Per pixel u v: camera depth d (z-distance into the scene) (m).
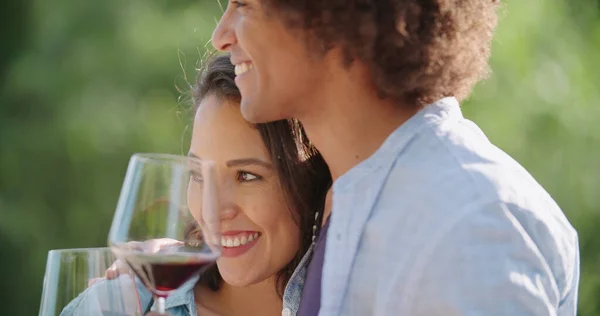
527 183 1.73
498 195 1.63
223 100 2.25
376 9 1.70
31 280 7.70
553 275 1.68
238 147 2.22
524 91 7.04
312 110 1.82
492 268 1.57
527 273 1.60
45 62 7.34
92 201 7.53
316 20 1.72
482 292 1.56
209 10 7.12
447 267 1.59
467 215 1.61
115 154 7.32
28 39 7.61
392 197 1.72
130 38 7.11
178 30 7.09
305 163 2.25
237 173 2.24
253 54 1.79
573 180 7.22
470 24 1.77
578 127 7.24
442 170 1.69
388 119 1.78
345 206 1.75
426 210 1.66
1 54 7.74
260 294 2.33
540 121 7.12
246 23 1.79
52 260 2.05
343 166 1.83
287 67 1.77
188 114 2.85
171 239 1.81
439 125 1.75
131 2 7.19
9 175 7.52
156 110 7.12
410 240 1.66
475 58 1.82
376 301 1.68
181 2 7.18
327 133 1.83
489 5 1.82
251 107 1.83
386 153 1.75
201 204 1.88
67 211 7.58
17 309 7.74
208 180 1.86
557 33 7.29
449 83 1.80
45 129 7.37
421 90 1.76
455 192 1.65
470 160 1.70
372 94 1.77
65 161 7.48
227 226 2.23
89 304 1.98
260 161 2.21
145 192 1.82
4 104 7.46
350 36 1.71
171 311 2.29
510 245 1.60
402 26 1.69
